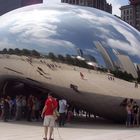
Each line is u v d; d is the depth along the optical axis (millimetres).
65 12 20797
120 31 20766
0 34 21297
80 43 19375
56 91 20234
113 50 19578
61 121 18281
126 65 19656
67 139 12930
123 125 20188
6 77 22031
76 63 19094
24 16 21344
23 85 22859
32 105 20906
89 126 18703
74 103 21000
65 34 19672
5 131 15320
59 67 19281
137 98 19969
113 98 19391
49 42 19625
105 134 14867
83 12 21000
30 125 18234
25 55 20031
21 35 20453
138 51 20672
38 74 19953
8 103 21172
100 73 19078
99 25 20359
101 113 21141
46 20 20422
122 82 19438
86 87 19172
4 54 20844
